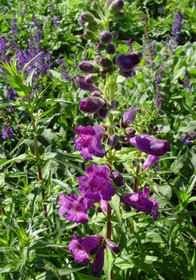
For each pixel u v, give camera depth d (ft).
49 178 0.70
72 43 2.39
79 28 2.61
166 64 1.69
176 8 3.04
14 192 0.85
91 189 0.48
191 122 1.20
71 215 0.54
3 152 1.07
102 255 0.55
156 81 1.51
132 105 1.31
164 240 0.67
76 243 0.58
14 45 1.58
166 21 2.79
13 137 1.22
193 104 1.45
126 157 0.53
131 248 0.69
